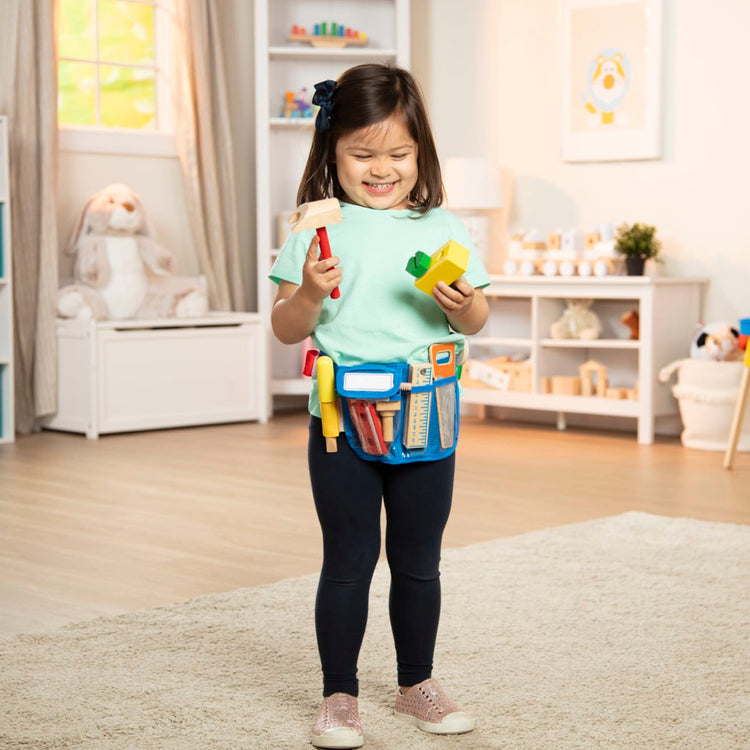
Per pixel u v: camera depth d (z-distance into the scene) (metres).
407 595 1.76
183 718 1.79
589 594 2.47
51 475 3.87
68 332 4.76
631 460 4.25
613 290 4.70
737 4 4.71
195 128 5.32
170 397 4.92
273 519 3.23
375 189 1.74
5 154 4.50
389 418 1.68
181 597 2.48
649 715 1.80
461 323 1.72
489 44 5.44
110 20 5.22
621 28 4.99
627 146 5.02
